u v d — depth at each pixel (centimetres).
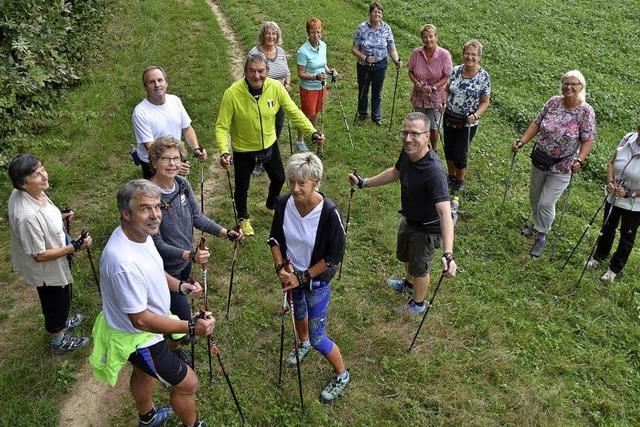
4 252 660
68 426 464
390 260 664
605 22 1702
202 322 378
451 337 557
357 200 777
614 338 586
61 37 1075
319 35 842
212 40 1324
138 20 1412
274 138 654
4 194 755
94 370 389
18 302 590
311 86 859
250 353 528
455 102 761
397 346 541
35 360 515
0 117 865
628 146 627
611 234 671
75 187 788
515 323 584
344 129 965
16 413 464
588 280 659
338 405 483
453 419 476
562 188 668
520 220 771
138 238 365
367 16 1570
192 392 410
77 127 931
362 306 592
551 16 1708
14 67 927
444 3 1697
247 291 604
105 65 1184
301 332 504
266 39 790
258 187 802
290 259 456
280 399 484
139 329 365
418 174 502
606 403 501
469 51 733
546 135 659
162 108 599
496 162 930
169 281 431
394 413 476
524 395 498
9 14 971
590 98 1250
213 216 731
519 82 1300
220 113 627
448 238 482
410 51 1377
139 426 449
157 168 450
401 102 1089
